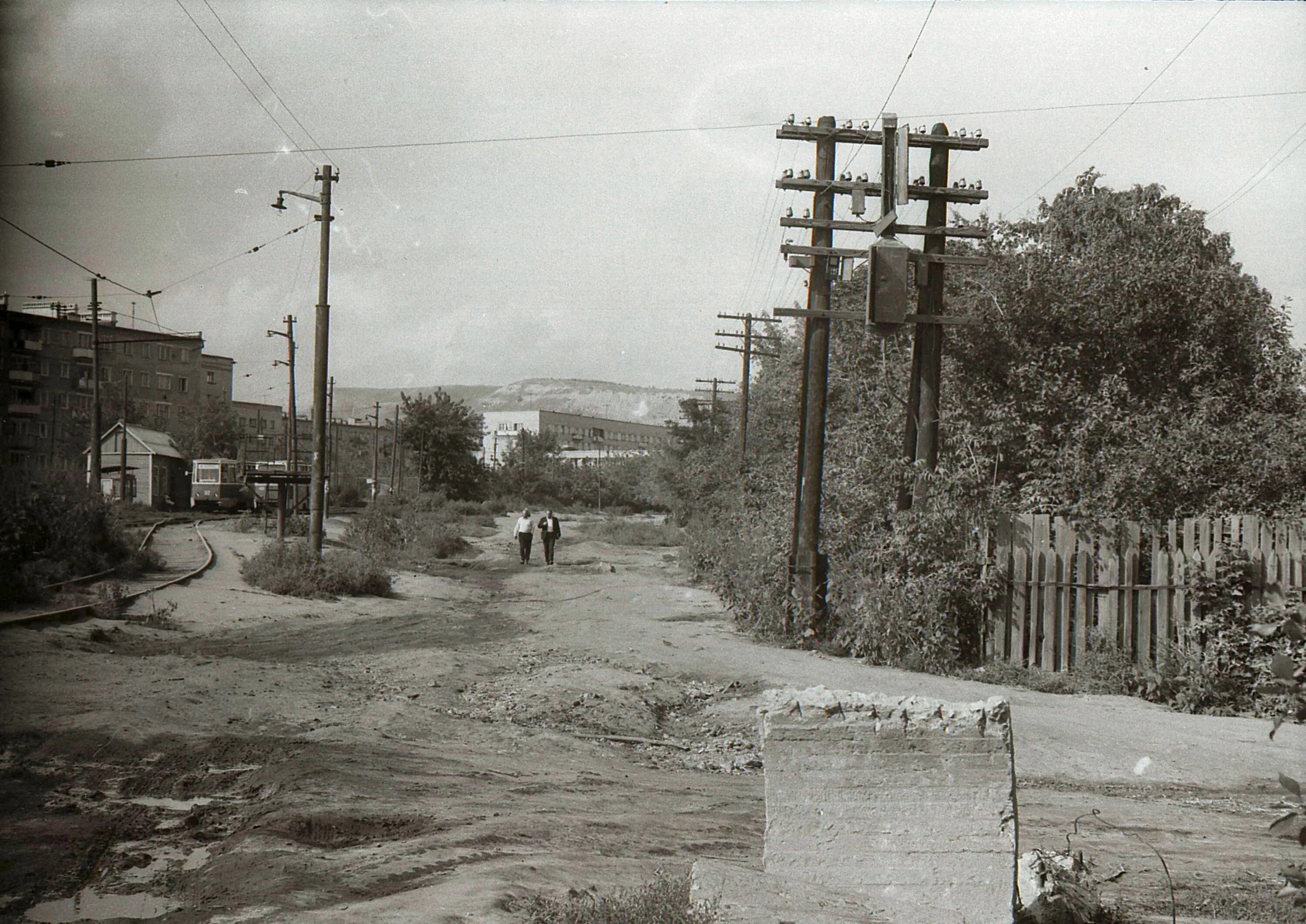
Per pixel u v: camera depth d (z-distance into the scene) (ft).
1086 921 17.46
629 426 576.61
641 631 56.13
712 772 30.12
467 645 50.21
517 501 293.43
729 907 14.30
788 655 49.62
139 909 15.81
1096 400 61.93
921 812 16.65
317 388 77.25
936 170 53.52
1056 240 75.72
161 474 194.08
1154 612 44.65
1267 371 66.80
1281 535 42.60
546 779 26.35
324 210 76.02
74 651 39.52
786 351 114.32
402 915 14.29
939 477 52.11
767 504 66.39
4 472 66.08
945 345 64.49
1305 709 11.23
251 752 26.02
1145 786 29.50
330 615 61.41
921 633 48.03
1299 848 23.00
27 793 22.17
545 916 14.42
